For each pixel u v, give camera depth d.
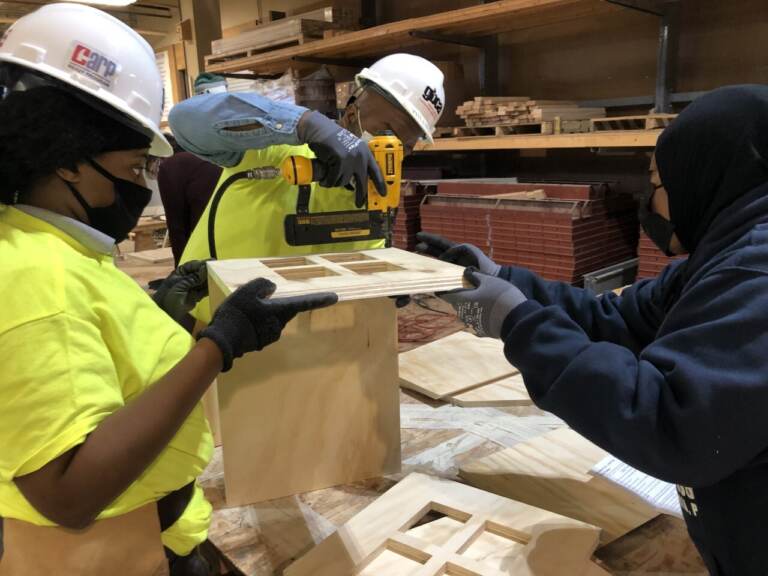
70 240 0.76
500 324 0.94
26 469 0.63
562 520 0.99
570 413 0.81
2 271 0.66
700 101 0.88
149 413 0.68
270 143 1.23
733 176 0.83
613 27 2.70
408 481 1.13
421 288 0.98
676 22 2.33
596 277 2.24
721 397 0.68
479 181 2.78
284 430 1.16
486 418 1.47
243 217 1.43
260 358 1.11
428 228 2.78
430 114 1.49
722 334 0.70
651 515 1.06
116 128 0.76
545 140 2.36
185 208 2.42
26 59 0.72
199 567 0.94
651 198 0.99
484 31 2.89
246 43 3.54
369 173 1.24
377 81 1.43
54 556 0.77
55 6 0.76
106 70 0.74
